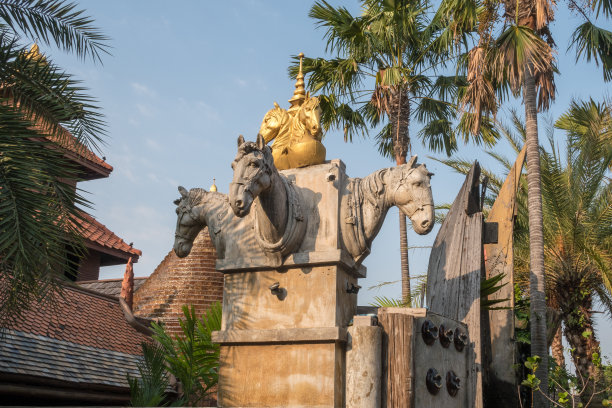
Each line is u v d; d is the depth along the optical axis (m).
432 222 5.64
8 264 7.08
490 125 17.50
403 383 5.17
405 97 18.08
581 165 15.48
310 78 17.88
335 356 5.29
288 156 6.06
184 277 15.16
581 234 15.09
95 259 19.42
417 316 5.47
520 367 7.76
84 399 10.47
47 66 7.69
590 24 13.12
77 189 7.41
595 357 8.86
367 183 5.83
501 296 7.62
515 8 13.07
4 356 9.53
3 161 6.73
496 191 16.73
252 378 5.58
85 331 11.97
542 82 12.90
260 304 5.73
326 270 5.54
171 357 8.62
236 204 5.01
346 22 16.62
